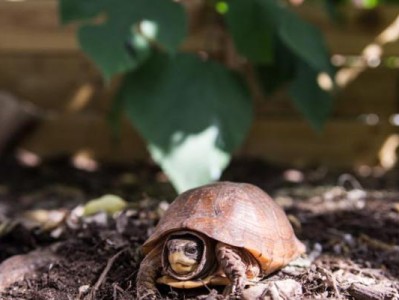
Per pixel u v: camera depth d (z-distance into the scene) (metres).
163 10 0.81
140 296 0.48
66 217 0.70
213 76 0.90
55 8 1.11
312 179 1.03
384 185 0.99
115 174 1.08
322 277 0.51
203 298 0.48
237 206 0.49
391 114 1.15
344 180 1.01
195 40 1.09
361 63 1.13
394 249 0.64
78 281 0.54
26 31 1.11
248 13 0.90
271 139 1.15
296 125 1.15
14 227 0.67
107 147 1.16
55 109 1.16
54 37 1.11
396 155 1.14
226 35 1.08
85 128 1.16
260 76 1.01
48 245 0.65
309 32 0.91
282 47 1.00
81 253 0.59
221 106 0.88
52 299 0.51
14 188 0.98
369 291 0.49
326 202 0.86
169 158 0.83
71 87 1.15
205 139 0.85
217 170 0.84
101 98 1.15
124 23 0.79
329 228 0.71
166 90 0.88
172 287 0.50
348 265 0.58
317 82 1.00
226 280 0.47
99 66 0.75
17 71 1.14
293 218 0.67
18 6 1.10
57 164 1.14
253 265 0.48
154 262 0.49
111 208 0.71
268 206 0.51
